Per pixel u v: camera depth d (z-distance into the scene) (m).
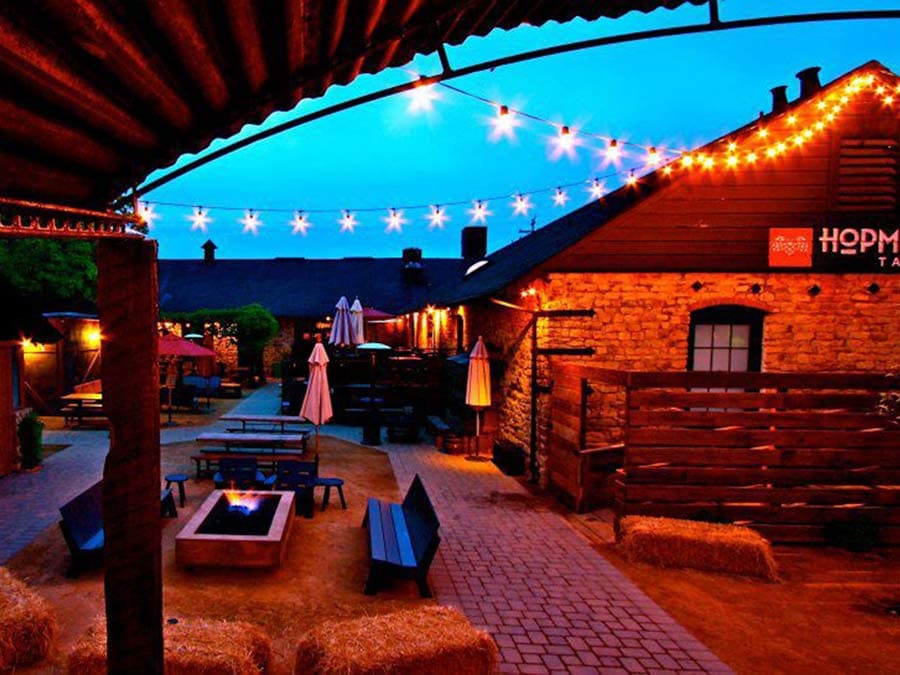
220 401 22.36
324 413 10.75
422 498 7.69
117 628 2.67
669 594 7.16
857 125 11.22
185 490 10.67
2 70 1.53
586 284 11.27
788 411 9.09
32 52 1.45
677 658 5.75
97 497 7.78
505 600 6.85
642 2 3.05
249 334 27.31
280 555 7.25
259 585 6.85
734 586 7.47
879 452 8.91
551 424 11.45
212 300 32.50
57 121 1.80
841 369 11.47
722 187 11.23
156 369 2.67
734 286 11.33
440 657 4.70
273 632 5.88
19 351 12.32
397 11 2.32
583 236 11.16
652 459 8.89
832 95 11.15
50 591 6.55
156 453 2.68
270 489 9.82
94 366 20.58
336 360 19.83
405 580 7.22
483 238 30.50
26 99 1.67
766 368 11.40
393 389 18.89
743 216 11.25
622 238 11.20
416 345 30.08
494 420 14.95
